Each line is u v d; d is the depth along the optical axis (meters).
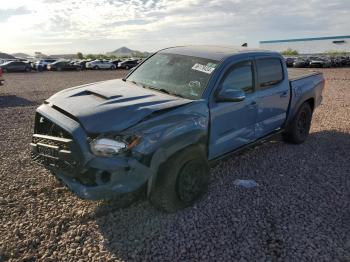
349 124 8.16
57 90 17.56
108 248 3.22
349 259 3.11
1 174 4.83
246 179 4.80
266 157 5.71
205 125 3.99
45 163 3.71
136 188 3.37
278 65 5.55
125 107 3.53
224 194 4.32
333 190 4.52
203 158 3.93
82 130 3.31
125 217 3.74
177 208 3.80
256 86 4.94
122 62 50.28
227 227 3.58
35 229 3.49
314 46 90.88
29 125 8.15
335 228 3.60
